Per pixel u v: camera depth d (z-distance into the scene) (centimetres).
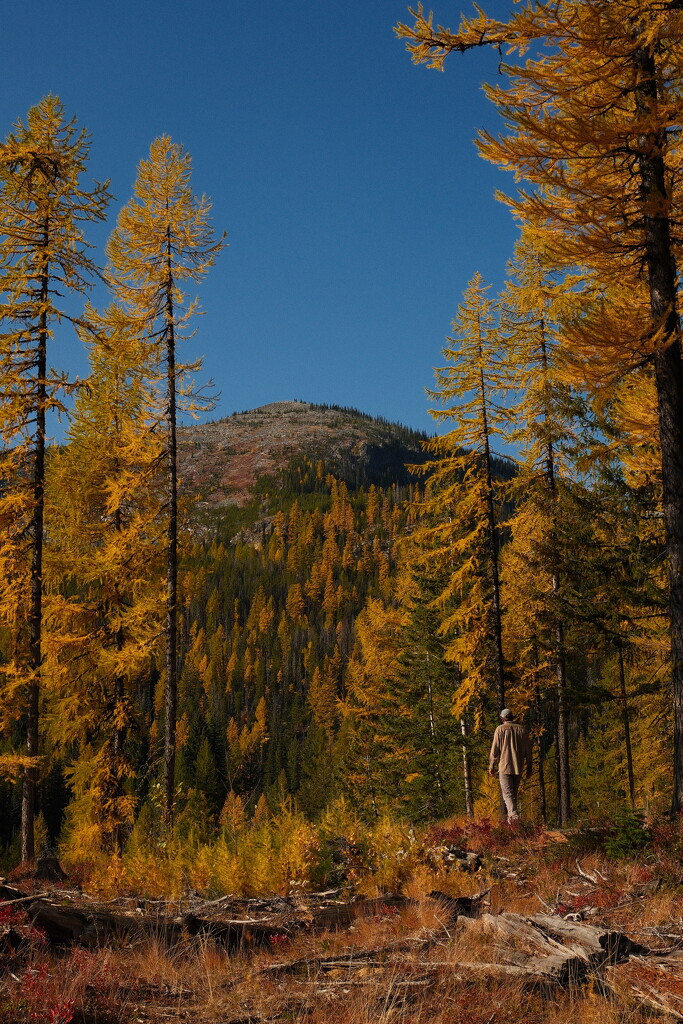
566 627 1734
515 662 2027
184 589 1739
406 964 511
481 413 1766
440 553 1830
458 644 1833
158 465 1761
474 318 1752
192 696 11488
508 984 459
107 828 1719
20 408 1543
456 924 591
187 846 920
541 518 1677
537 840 945
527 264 1689
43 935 552
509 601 1897
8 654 1570
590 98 873
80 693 1806
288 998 479
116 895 832
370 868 843
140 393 1758
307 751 8988
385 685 2811
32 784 1501
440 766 2600
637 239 933
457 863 852
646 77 853
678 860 683
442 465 1795
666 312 823
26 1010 423
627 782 2712
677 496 870
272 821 966
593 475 1532
